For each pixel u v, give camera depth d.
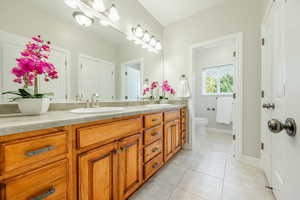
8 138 0.53
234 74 1.94
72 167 0.73
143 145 1.30
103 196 0.90
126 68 1.95
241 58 1.82
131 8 1.97
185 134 2.33
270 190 1.27
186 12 2.26
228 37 1.94
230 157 2.01
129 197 1.19
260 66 1.70
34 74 0.91
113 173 0.97
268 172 1.38
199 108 3.83
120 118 1.04
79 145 0.76
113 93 1.76
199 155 2.10
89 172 0.81
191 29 2.33
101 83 1.60
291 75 0.57
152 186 1.34
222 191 1.26
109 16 1.57
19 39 0.98
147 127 1.34
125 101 1.91
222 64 3.49
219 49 3.54
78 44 1.37
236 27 1.88
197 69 3.86
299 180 0.50
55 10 1.19
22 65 0.81
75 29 1.34
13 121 0.61
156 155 1.49
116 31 1.78
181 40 2.44
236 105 1.89
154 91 2.49
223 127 3.47
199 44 2.23
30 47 0.87
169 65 2.60
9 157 0.52
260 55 1.70
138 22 2.10
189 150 2.32
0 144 0.50
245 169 1.65
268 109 1.39
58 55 1.21
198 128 2.69
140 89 2.20
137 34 2.00
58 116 0.79
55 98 1.18
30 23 1.04
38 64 0.86
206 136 3.17
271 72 1.32
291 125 0.53
